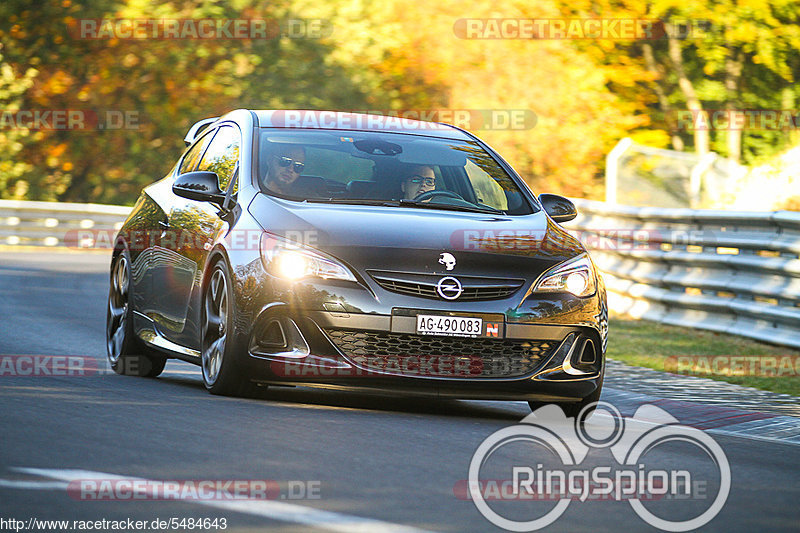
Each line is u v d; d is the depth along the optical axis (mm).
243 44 102250
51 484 14500
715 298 41094
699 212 42250
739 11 105750
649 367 33219
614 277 48188
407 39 96750
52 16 101688
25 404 20578
